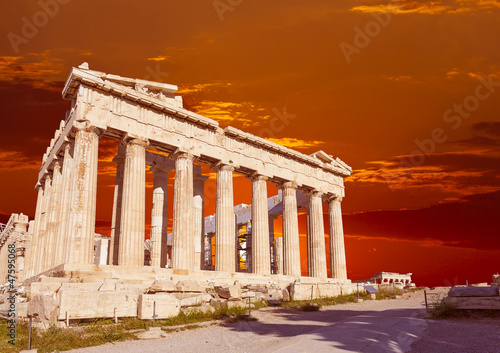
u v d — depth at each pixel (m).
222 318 18.59
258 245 34.25
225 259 31.31
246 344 12.67
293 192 38.44
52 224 29.56
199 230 35.94
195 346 12.61
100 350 12.08
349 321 14.16
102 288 18.16
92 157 25.23
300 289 26.52
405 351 9.32
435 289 38.22
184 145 30.36
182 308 19.06
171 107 29.62
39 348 11.89
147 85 29.30
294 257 36.44
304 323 17.36
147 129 28.39
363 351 8.97
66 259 22.92
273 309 22.42
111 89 26.72
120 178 31.81
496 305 14.81
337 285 30.53
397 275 47.00
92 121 25.62
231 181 33.34
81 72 25.56
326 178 43.03
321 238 40.19
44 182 35.59
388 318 14.45
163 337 14.38
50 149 34.78
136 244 25.81
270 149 37.31
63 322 14.62
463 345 9.62
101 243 37.25
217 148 32.84
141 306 16.47
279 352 9.37
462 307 15.34
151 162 33.91
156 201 34.06
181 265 27.83
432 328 12.31
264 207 35.47
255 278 30.88
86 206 24.17
